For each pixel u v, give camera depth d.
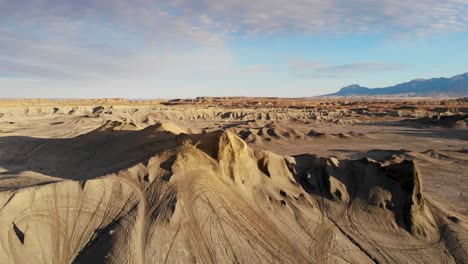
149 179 24.27
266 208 25.22
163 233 20.70
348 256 22.88
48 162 35.25
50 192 22.02
